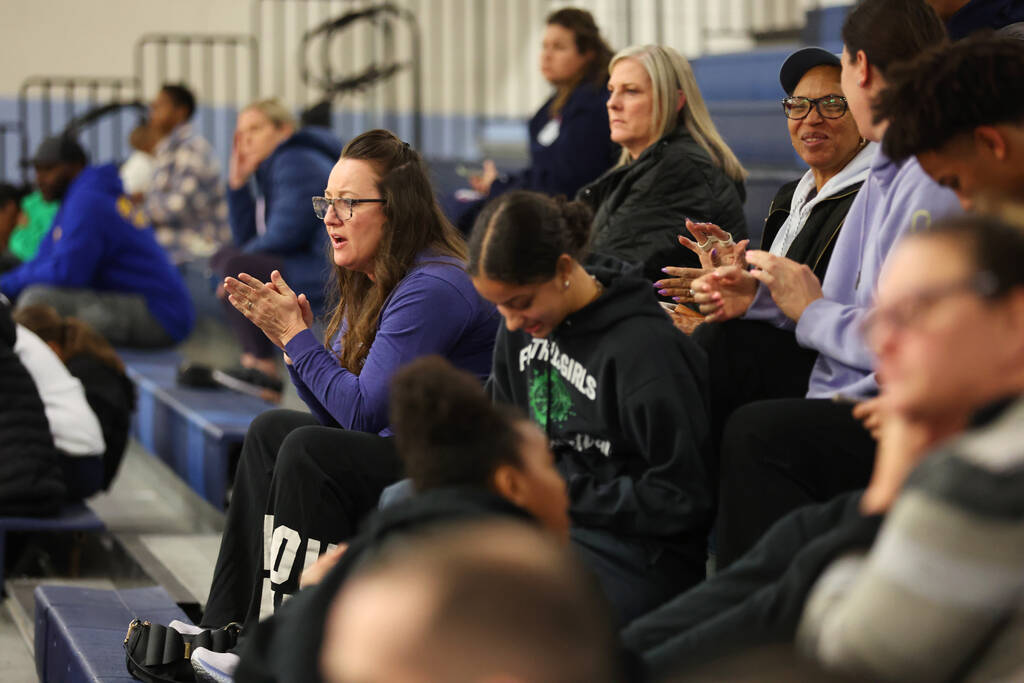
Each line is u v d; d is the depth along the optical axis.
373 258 9.65
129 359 20.73
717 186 11.77
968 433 4.38
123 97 33.12
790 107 9.23
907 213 7.23
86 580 14.10
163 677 8.72
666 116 11.96
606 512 7.10
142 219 22.11
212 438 15.08
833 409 6.88
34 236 26.73
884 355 4.58
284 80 32.91
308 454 8.59
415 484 5.80
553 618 2.56
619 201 12.01
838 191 8.91
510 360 8.02
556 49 15.24
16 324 13.84
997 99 5.80
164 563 13.41
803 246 9.06
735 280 7.70
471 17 32.50
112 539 14.48
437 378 5.80
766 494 6.85
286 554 8.54
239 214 20.30
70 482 14.33
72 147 22.11
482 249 7.09
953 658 4.16
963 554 4.07
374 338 9.61
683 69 12.04
